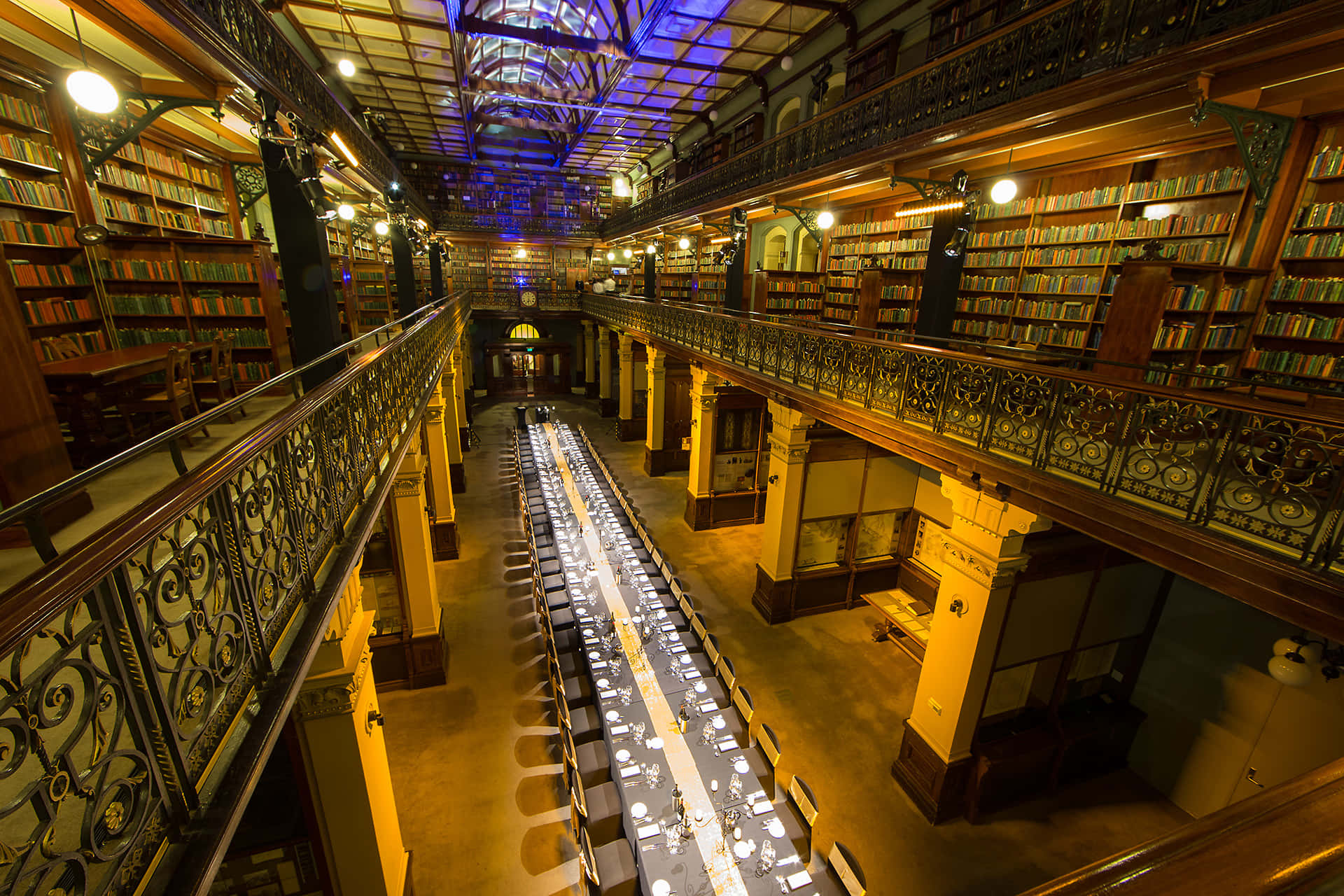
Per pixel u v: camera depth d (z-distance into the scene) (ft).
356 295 44.39
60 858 4.44
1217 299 17.63
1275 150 16.01
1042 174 24.18
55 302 18.94
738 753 17.21
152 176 24.26
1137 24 13.66
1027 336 24.63
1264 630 17.90
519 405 74.08
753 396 38.40
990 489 15.65
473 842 18.08
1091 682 21.93
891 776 20.75
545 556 30.66
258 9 15.39
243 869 15.02
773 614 29.27
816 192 28.66
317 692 13.01
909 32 28.63
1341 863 1.64
